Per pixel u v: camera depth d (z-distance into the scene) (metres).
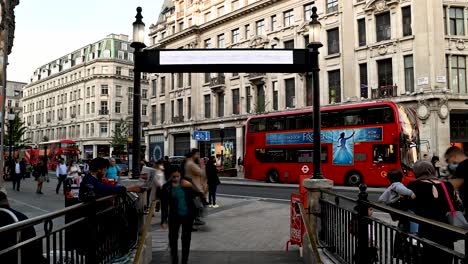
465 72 28.56
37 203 15.80
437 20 27.81
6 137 41.28
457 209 4.79
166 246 8.12
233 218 11.76
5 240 3.05
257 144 25.62
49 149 51.38
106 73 75.00
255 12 40.34
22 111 105.94
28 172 38.22
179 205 6.36
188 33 47.81
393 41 29.11
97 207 4.64
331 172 21.67
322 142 22.30
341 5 32.75
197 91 47.19
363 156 20.41
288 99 37.22
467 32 28.70
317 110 7.16
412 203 5.44
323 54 34.06
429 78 27.30
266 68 7.29
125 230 5.84
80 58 81.06
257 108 36.03
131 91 77.56
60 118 85.12
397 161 19.09
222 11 44.75
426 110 26.97
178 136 50.66
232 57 7.25
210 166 14.55
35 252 3.19
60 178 20.66
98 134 73.62
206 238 8.91
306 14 35.97
